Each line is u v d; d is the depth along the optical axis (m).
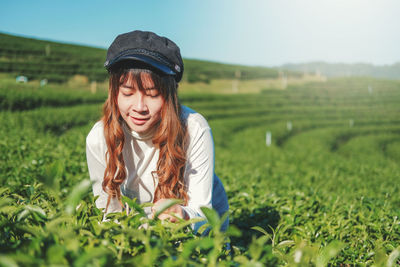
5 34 58.88
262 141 26.38
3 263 0.69
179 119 1.68
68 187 3.96
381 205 4.13
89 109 23.84
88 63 52.44
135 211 1.26
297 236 2.59
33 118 17.33
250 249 0.89
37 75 41.91
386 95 68.06
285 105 54.94
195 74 67.50
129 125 1.65
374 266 1.25
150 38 1.53
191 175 1.78
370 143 29.78
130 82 1.51
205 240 0.95
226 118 40.34
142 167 1.86
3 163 4.56
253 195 4.32
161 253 1.02
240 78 73.38
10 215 1.27
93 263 0.81
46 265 0.75
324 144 27.45
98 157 1.82
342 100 61.94
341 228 2.77
